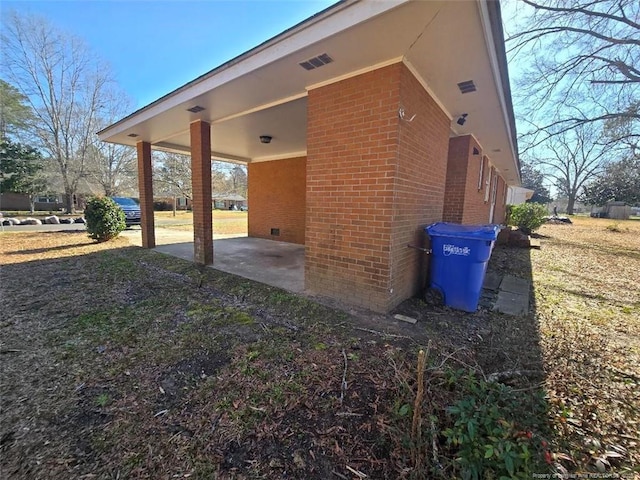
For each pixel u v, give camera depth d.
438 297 3.63
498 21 2.51
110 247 7.77
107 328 2.96
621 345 2.64
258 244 8.91
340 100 3.48
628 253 8.18
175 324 3.07
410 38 2.64
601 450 1.47
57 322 3.09
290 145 8.12
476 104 4.20
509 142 6.54
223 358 2.40
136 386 2.03
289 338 2.75
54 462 1.43
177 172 24.02
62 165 18.69
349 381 2.06
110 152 19.97
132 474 1.37
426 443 1.43
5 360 2.35
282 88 3.86
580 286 4.74
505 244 9.20
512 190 24.70
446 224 3.93
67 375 2.16
